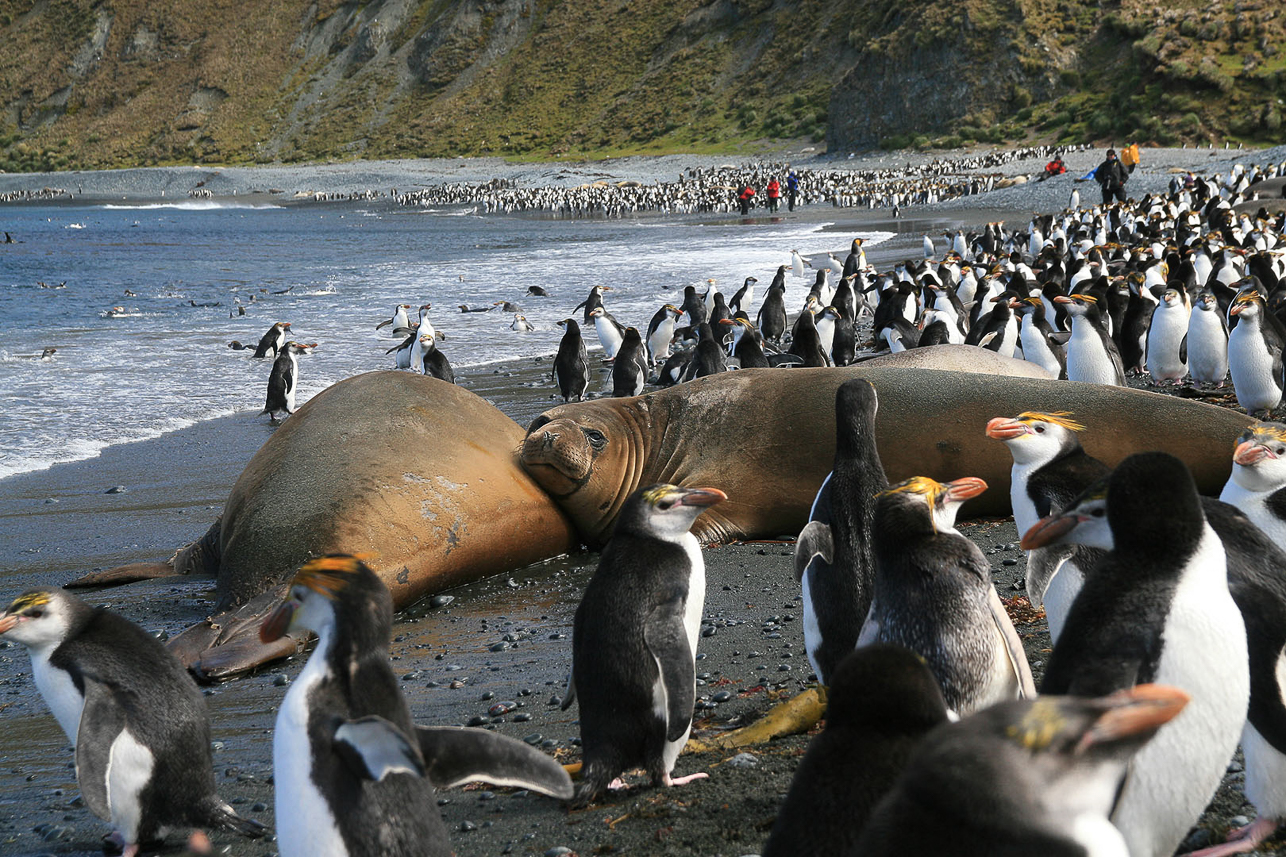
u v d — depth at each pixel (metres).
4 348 22.34
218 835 4.70
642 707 4.47
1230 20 96.31
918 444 9.21
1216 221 37.00
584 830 4.34
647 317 27.12
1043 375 12.16
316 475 8.67
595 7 174.75
